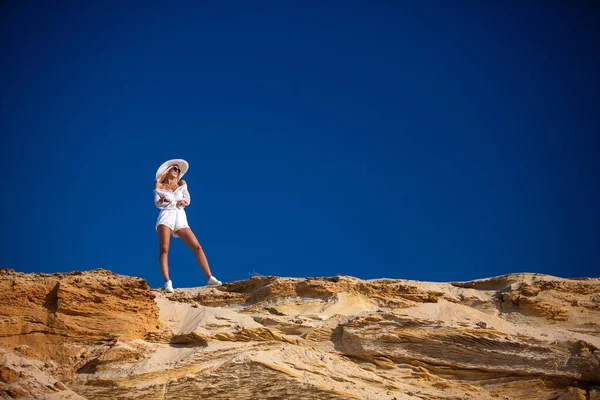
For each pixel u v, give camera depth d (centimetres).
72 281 1330
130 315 1350
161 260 1584
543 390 1302
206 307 1478
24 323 1280
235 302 1602
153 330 1366
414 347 1353
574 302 1599
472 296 1636
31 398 1122
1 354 1207
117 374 1222
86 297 1323
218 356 1277
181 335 1334
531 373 1315
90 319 1315
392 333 1363
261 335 1357
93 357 1266
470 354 1344
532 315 1561
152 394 1188
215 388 1197
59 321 1290
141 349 1280
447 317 1438
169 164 1662
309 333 1387
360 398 1205
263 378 1209
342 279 1599
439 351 1349
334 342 1379
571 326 1534
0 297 1283
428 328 1373
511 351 1341
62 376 1224
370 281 1672
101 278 1365
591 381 1300
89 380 1211
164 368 1237
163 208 1606
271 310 1524
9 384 1138
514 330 1405
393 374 1309
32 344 1271
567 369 1309
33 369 1199
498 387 1309
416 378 1307
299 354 1287
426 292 1612
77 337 1298
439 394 1274
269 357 1253
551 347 1348
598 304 1595
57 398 1134
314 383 1211
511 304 1597
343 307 1523
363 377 1273
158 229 1595
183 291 1653
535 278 1684
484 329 1376
